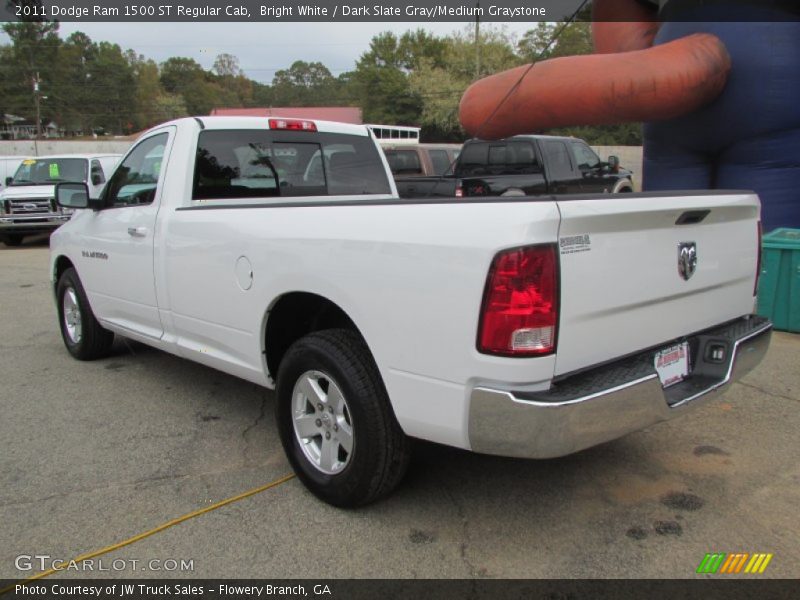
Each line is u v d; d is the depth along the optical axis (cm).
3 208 1382
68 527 296
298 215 311
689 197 285
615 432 252
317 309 347
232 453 373
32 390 482
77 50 8256
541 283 230
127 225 444
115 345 604
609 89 720
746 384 469
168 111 8581
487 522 296
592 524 294
